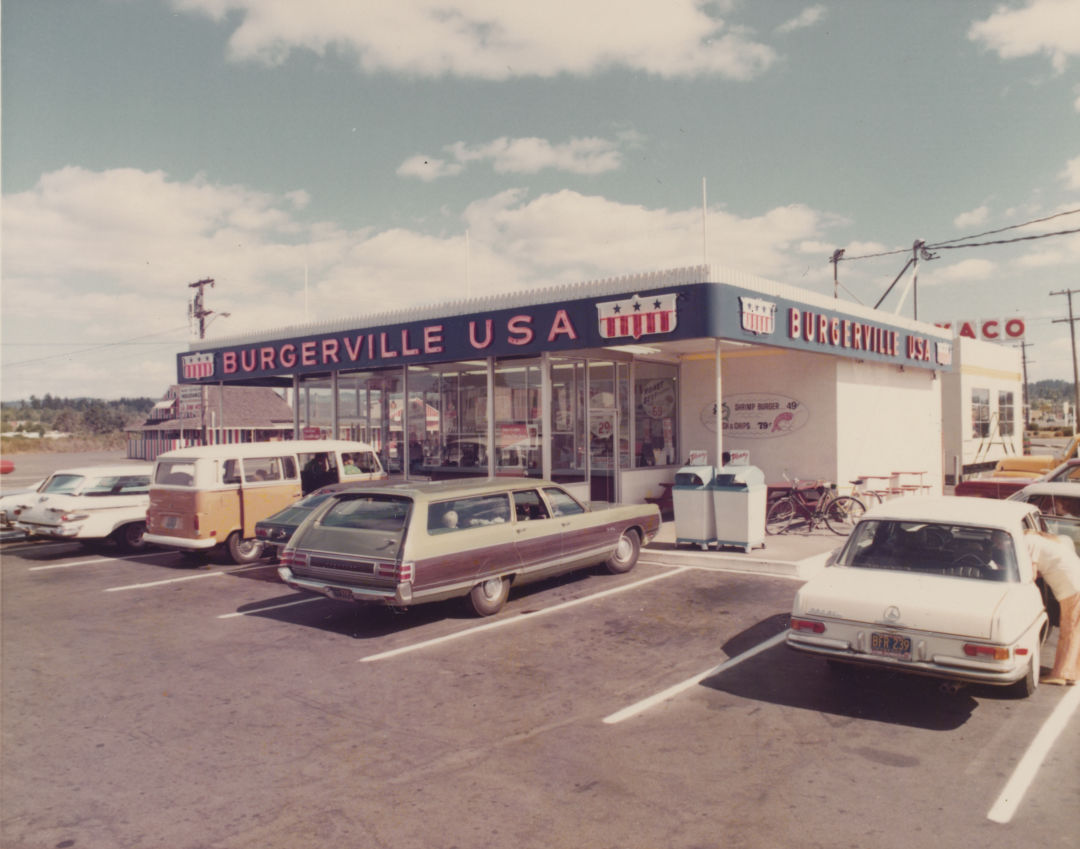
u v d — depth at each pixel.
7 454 67.88
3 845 4.28
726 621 8.73
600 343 13.23
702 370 17.55
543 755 5.37
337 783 5.00
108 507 14.30
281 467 13.44
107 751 5.55
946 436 26.73
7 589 11.34
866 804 4.61
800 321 13.77
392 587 8.12
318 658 7.69
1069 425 116.56
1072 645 6.69
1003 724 5.80
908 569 6.50
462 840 4.27
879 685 6.68
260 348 20.20
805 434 16.06
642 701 6.38
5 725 6.08
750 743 5.52
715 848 4.16
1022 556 6.32
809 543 13.17
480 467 16.53
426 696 6.58
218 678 7.15
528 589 10.51
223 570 12.43
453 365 17.03
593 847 4.19
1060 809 4.52
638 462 17.20
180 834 4.39
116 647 8.22
